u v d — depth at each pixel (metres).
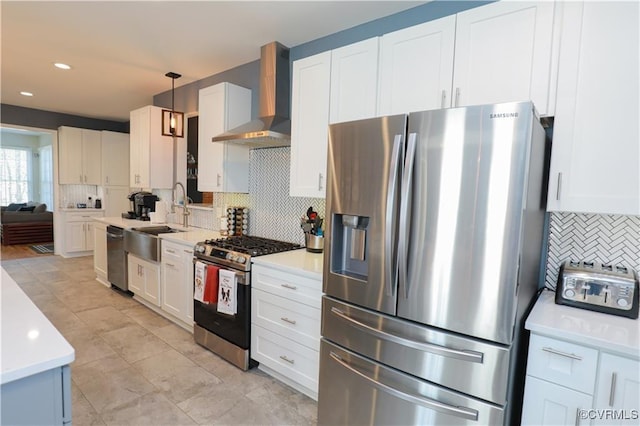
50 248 6.77
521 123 1.28
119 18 2.57
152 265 3.57
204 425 1.99
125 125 6.86
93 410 2.08
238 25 2.65
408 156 1.49
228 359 2.67
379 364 1.66
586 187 1.52
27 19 2.60
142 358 2.70
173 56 3.30
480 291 1.38
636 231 1.68
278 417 2.07
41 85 4.30
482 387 1.39
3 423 0.89
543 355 1.37
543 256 1.91
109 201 6.45
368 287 1.69
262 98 3.06
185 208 4.09
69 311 3.62
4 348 0.96
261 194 3.38
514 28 1.66
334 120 2.34
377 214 1.63
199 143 3.57
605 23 1.46
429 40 1.92
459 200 1.41
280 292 2.32
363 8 2.37
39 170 9.98
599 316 1.47
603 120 1.47
